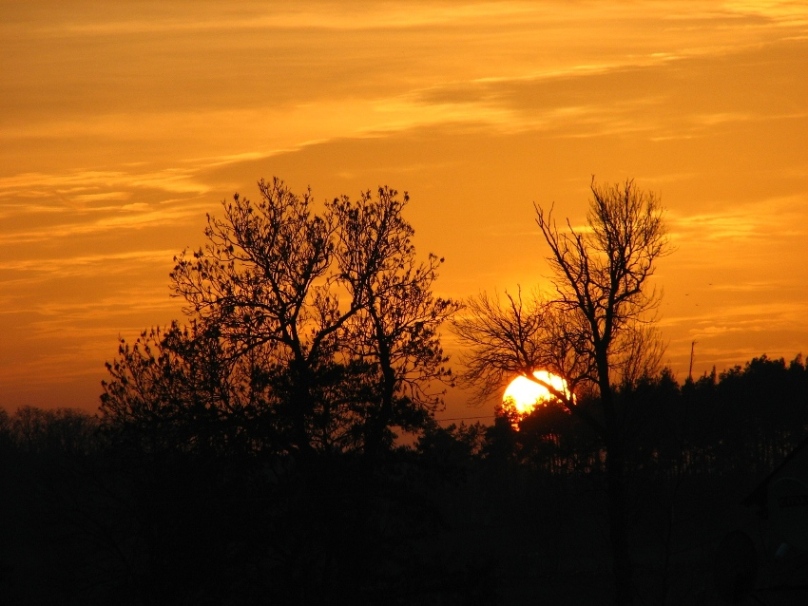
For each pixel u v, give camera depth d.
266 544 100.00
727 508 134.75
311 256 112.94
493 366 140.88
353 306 112.69
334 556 100.50
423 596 103.19
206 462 104.19
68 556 120.44
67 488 125.12
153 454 108.81
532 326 140.75
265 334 110.25
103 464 118.44
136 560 117.06
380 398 104.62
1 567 123.19
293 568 99.94
